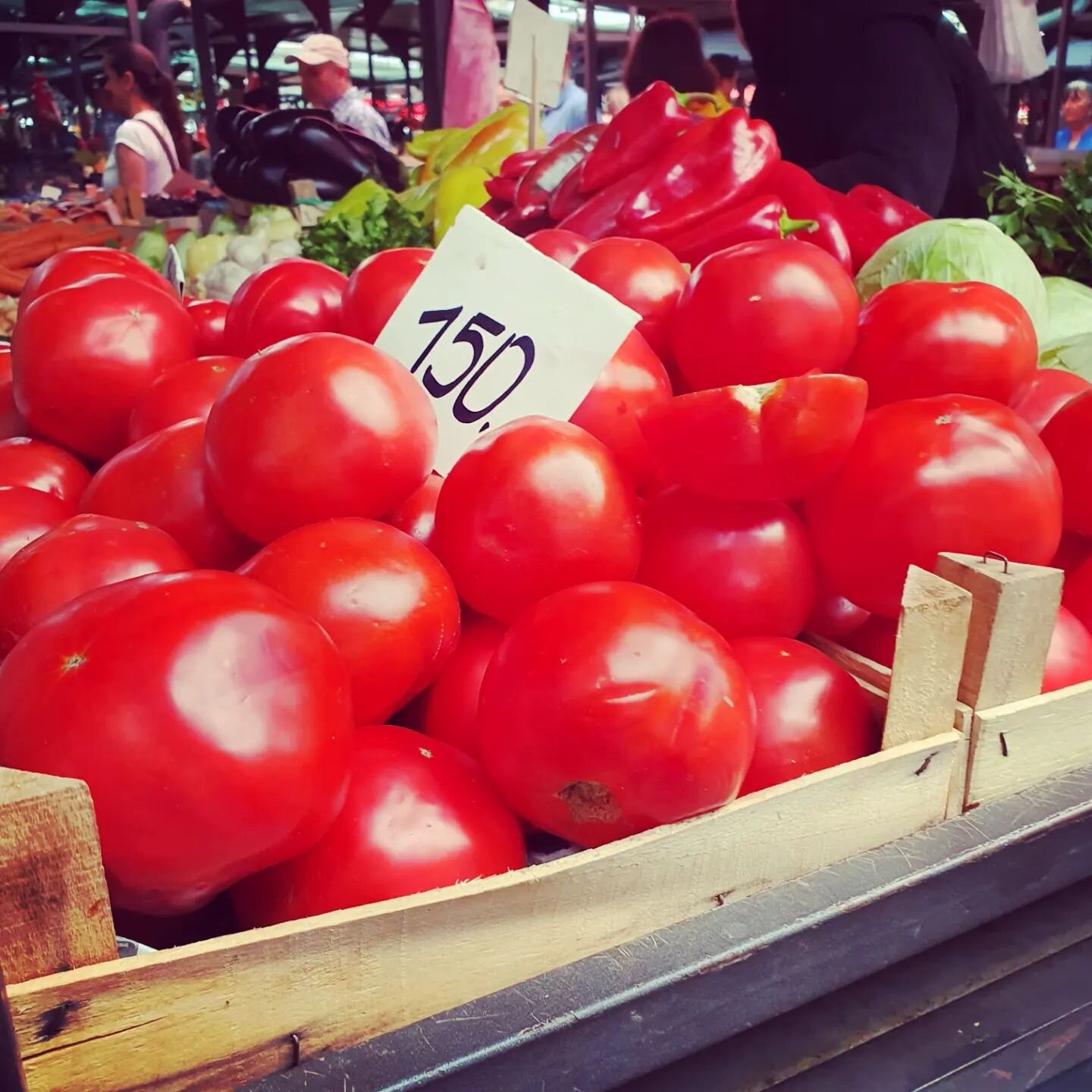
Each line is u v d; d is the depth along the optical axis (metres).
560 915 0.59
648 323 1.03
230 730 0.52
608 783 0.59
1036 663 0.73
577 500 0.72
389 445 0.75
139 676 0.51
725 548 0.78
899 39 2.42
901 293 0.97
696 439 0.74
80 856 0.46
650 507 0.83
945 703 0.70
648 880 0.61
